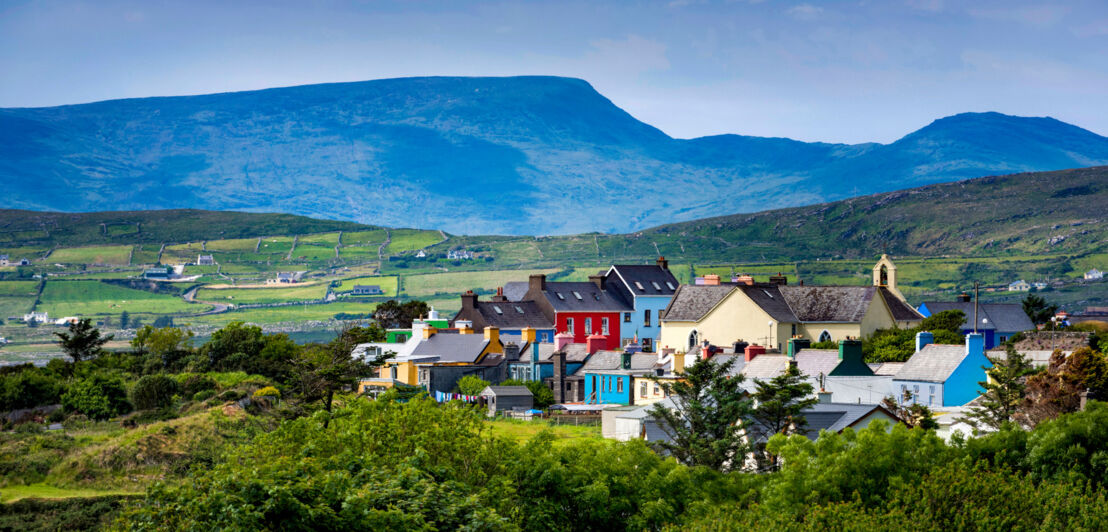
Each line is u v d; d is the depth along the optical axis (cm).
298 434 5841
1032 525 5456
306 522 4500
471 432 5981
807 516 5419
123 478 7438
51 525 6456
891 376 9462
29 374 9981
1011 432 6512
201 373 11450
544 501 5675
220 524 4534
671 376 11169
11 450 7775
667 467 6141
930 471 5800
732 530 5378
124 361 12406
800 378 7362
